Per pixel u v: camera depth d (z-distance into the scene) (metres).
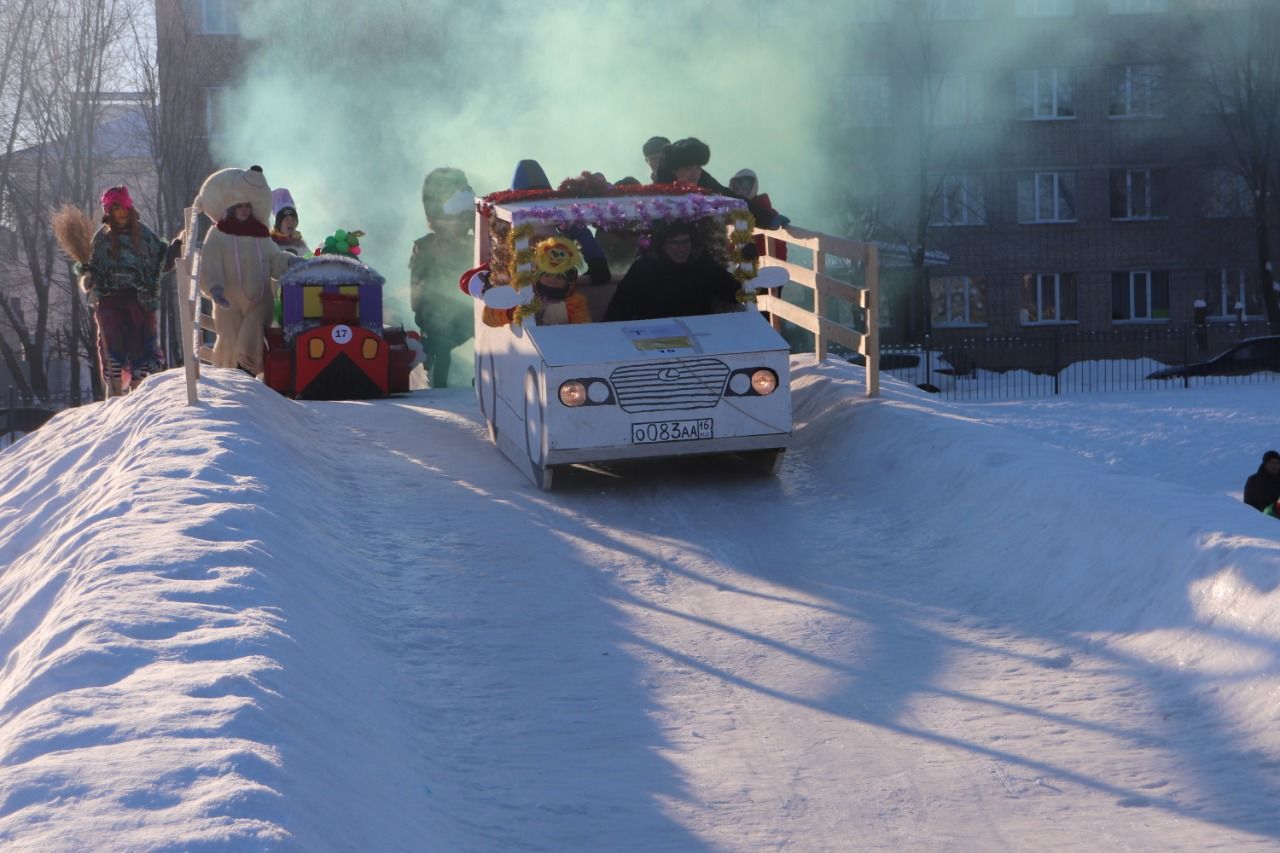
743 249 10.03
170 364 40.25
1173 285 53.44
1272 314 47.91
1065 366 43.22
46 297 43.88
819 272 12.72
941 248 53.25
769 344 9.26
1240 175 51.88
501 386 10.55
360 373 13.84
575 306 9.89
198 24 44.12
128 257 13.48
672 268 10.04
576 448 9.02
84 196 43.50
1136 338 45.62
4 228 46.34
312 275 14.07
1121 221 53.47
